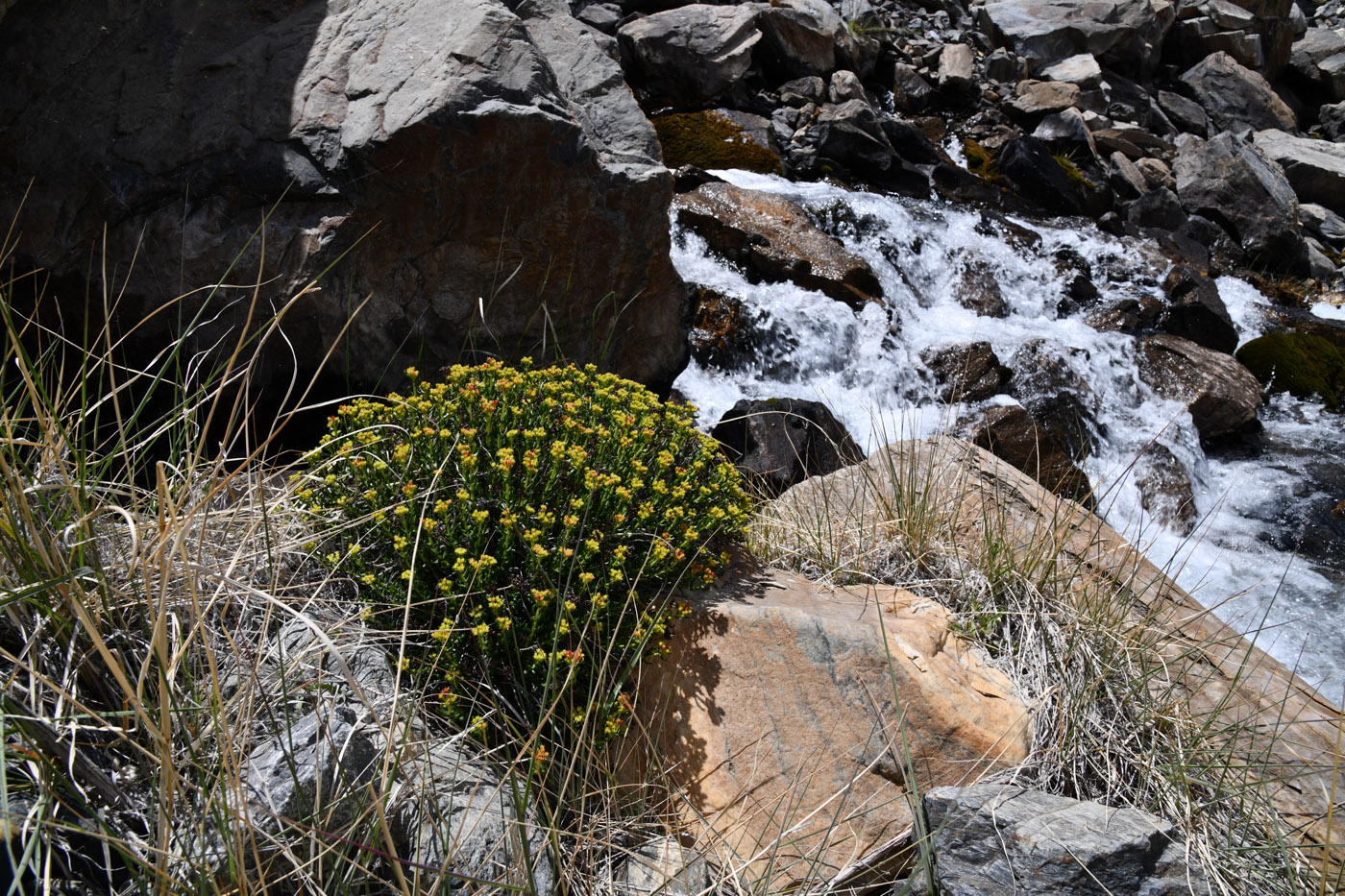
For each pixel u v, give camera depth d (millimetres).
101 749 2287
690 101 11430
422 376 4684
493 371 3521
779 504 4484
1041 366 8586
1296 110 17500
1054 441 7688
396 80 4320
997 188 12180
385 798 2279
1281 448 8898
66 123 4418
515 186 4457
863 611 3475
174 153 4340
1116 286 10750
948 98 13680
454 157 4242
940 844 2713
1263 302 12016
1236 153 13375
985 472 4891
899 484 4230
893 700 3100
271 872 2135
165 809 2043
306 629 2752
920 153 12109
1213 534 7566
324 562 3078
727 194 9062
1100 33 14969
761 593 3469
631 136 5121
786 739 3027
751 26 11844
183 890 2000
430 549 2887
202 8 4664
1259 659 4203
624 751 2984
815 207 9602
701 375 7492
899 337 8578
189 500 2986
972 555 4078
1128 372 9211
